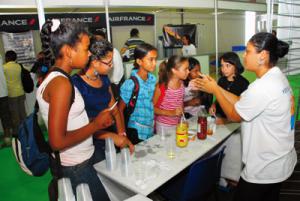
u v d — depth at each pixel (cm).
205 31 738
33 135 122
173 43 542
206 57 397
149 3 300
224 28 796
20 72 400
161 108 216
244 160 143
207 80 158
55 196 124
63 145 106
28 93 438
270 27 291
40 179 282
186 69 205
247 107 131
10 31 438
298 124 304
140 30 624
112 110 127
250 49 131
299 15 512
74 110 117
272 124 129
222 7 392
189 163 148
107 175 139
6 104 389
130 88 187
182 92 220
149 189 124
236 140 220
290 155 138
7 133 393
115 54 266
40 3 192
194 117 234
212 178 175
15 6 220
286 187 217
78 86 147
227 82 228
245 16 757
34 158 124
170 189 179
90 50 143
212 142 177
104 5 266
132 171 140
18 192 260
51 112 103
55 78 107
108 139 142
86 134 116
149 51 184
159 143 176
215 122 207
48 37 113
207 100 267
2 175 297
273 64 133
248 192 142
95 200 133
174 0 323
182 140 167
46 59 119
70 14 429
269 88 125
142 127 197
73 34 110
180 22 684
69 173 126
